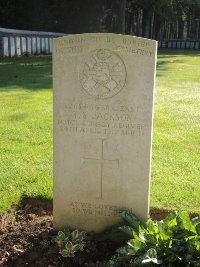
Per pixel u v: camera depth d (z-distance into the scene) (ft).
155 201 5.00
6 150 6.68
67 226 4.46
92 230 4.44
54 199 4.43
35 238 4.23
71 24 32.60
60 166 4.34
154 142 7.29
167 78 15.88
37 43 24.29
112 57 4.00
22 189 5.28
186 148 7.02
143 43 3.91
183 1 41.86
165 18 38.93
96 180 4.31
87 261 3.89
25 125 8.11
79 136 4.23
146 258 3.34
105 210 4.38
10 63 18.60
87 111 4.16
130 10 39.17
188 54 31.04
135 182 4.25
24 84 12.91
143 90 4.02
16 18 28.27
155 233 3.60
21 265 3.84
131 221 4.03
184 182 5.55
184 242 3.55
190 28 45.37
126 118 4.11
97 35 3.97
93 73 4.06
